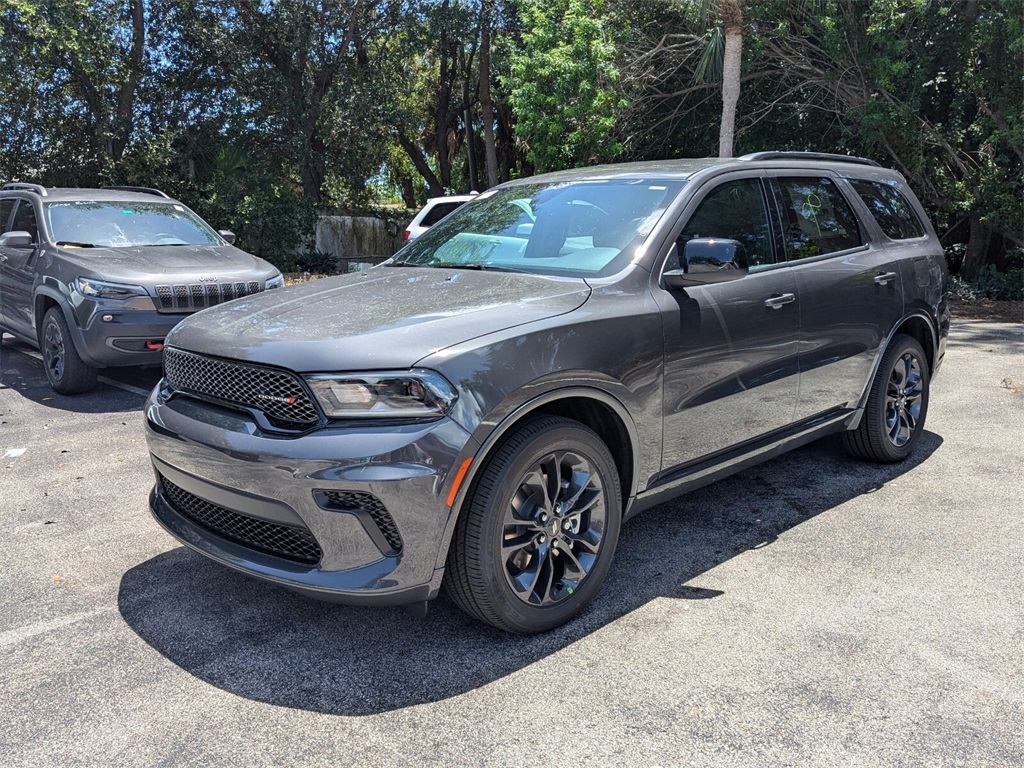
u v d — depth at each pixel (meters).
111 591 3.59
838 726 2.59
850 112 15.92
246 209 19.17
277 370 2.90
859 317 4.60
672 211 3.75
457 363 2.83
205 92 20.97
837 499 4.63
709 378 3.70
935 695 2.75
